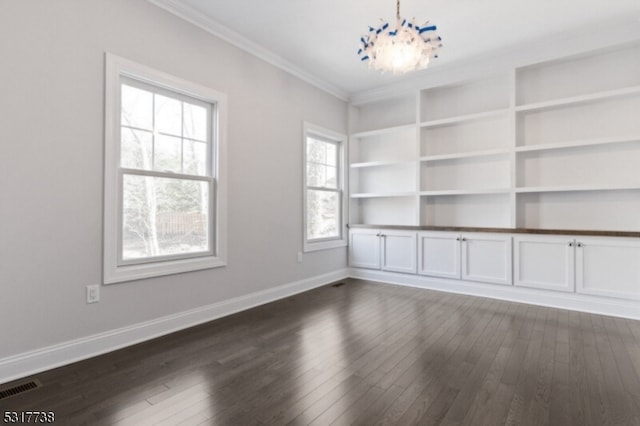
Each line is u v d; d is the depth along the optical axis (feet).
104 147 7.97
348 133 16.70
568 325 9.69
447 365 7.23
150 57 8.84
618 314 10.42
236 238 11.18
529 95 12.72
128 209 8.64
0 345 6.55
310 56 12.54
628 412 5.52
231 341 8.64
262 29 10.68
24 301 6.83
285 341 8.63
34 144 6.94
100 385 6.47
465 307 11.53
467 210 14.39
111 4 8.08
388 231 15.31
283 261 13.05
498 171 13.66
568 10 9.65
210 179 10.46
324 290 14.10
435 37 7.47
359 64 13.23
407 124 16.06
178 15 9.46
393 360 7.50
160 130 9.32
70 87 7.43
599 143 10.90
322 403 5.84
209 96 10.25
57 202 7.26
